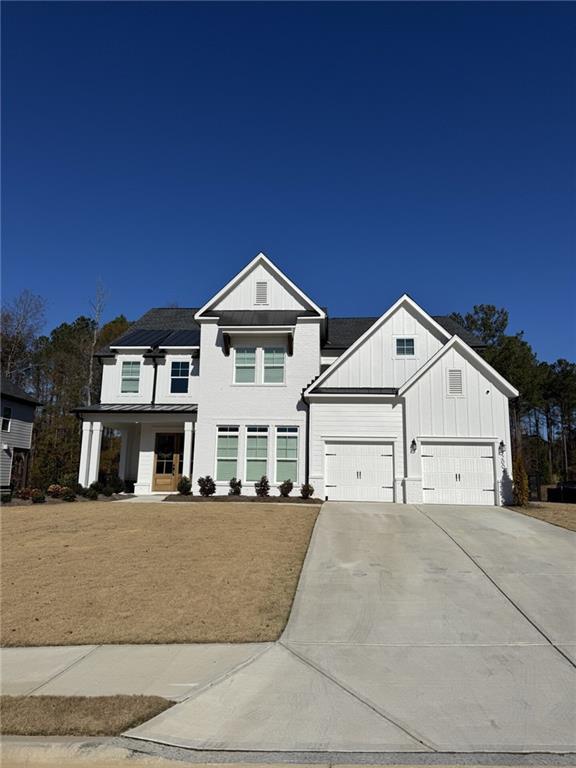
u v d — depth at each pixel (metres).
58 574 10.73
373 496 21.44
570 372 50.44
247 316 23.97
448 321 28.23
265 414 23.09
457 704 5.75
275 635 7.84
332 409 22.17
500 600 9.10
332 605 9.00
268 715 5.55
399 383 22.92
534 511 18.12
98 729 5.25
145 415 24.70
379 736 5.13
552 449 57.62
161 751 4.93
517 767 4.64
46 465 35.03
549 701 5.80
